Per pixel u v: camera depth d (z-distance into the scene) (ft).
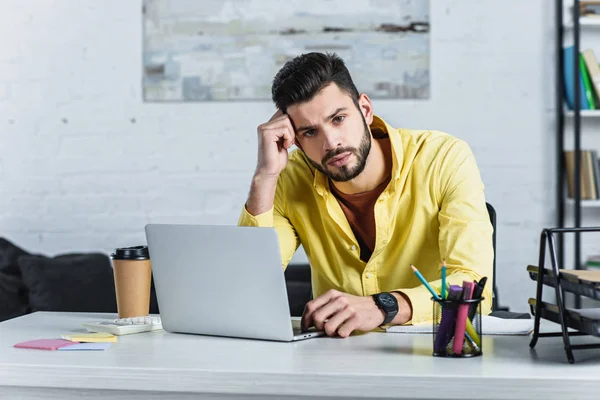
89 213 13.25
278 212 6.66
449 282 5.30
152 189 13.17
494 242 6.63
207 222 13.14
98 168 13.25
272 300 4.85
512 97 12.72
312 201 6.53
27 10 13.26
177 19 12.99
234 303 4.99
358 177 6.17
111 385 4.12
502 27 12.69
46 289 10.61
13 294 10.98
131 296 5.76
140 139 13.16
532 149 12.75
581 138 12.70
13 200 13.35
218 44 12.94
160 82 13.07
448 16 12.67
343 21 12.71
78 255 11.75
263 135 5.91
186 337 5.13
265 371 3.98
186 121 13.08
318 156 5.78
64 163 13.28
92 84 13.21
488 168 12.78
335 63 5.75
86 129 13.25
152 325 5.40
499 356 4.33
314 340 4.94
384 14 12.66
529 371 3.93
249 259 4.87
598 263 12.12
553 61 12.70
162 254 5.22
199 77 13.00
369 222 6.38
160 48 13.05
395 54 12.69
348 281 6.44
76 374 4.17
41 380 4.21
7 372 4.25
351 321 5.00
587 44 12.71
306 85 5.63
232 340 4.99
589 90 12.18
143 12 13.05
